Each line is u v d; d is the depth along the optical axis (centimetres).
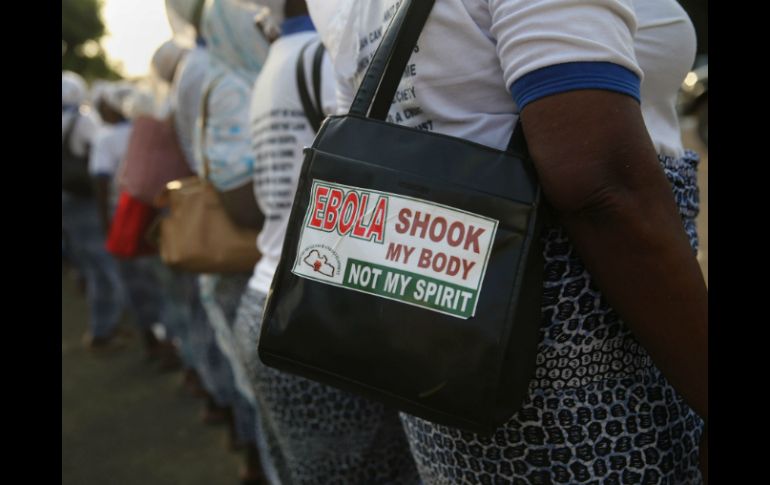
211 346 299
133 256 297
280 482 178
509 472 93
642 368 90
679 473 94
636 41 90
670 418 92
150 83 415
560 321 87
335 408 143
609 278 80
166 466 301
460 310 81
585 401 88
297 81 147
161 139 282
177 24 263
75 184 460
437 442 100
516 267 80
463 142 84
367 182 86
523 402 88
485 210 81
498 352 80
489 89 87
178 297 369
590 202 76
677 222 78
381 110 91
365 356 85
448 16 85
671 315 79
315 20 119
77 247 472
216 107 192
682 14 94
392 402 85
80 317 584
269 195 154
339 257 87
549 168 77
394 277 83
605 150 74
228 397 304
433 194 82
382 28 98
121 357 466
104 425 350
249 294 160
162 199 220
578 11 75
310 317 88
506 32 79
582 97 75
